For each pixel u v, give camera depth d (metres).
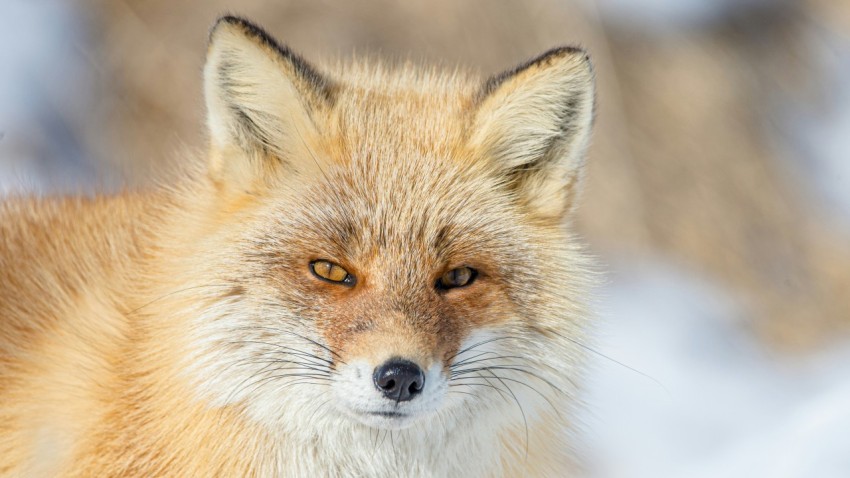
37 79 18.42
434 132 8.47
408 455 8.20
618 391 14.27
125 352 8.18
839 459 9.90
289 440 7.86
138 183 11.98
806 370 16.08
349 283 7.86
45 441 8.11
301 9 19.67
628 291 17.48
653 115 19.84
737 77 20.81
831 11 22.28
